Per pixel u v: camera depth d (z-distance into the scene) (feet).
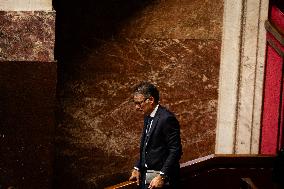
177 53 61.05
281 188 44.37
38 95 47.21
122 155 62.13
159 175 47.57
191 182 57.00
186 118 62.13
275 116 61.46
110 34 60.03
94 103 60.95
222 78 61.36
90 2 59.26
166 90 61.52
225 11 60.34
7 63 46.42
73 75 60.18
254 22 60.49
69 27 59.36
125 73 60.75
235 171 58.08
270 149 61.93
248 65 61.11
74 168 61.67
